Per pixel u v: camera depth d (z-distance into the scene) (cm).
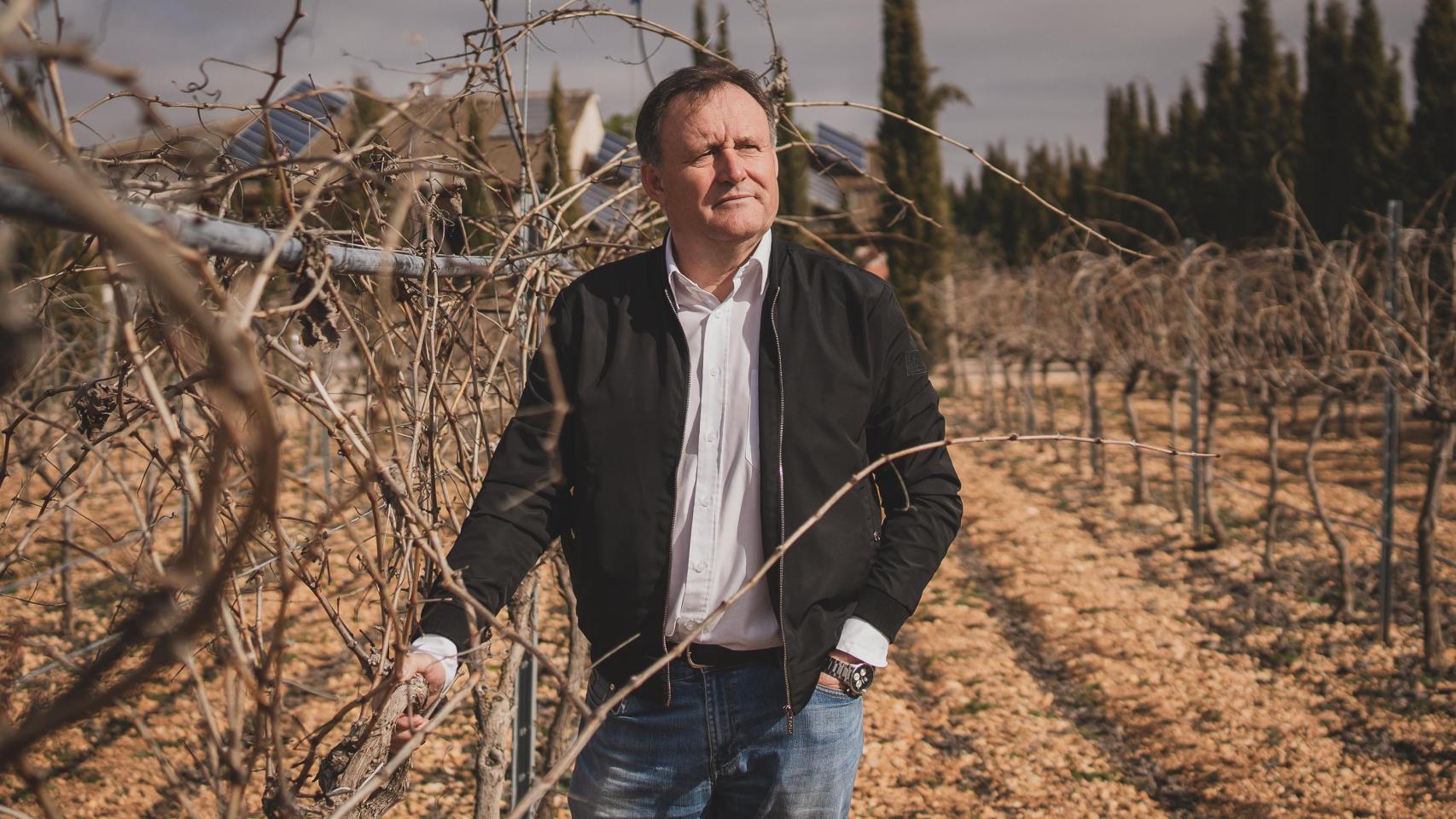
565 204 272
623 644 163
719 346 181
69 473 153
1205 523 959
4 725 93
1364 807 450
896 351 187
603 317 184
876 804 471
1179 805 469
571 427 184
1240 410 1783
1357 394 702
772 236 192
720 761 184
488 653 170
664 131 179
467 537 174
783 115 291
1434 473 596
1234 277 881
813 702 182
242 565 143
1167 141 2950
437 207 192
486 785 245
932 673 630
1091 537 947
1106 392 2136
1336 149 1855
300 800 138
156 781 434
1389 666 609
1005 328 1611
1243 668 621
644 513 179
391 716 146
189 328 124
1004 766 507
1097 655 650
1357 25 1803
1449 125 1586
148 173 129
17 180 75
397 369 150
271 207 149
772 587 177
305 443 827
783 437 178
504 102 261
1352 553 836
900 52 2017
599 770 189
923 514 186
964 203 4347
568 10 234
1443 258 650
